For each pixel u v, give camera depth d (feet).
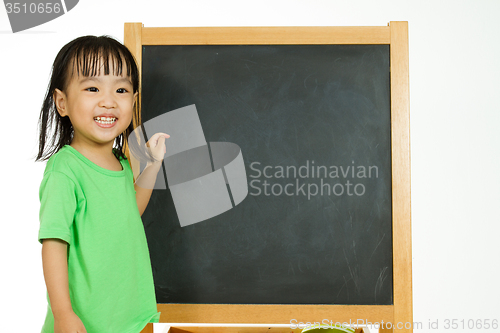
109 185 2.94
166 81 3.58
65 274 2.57
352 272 3.50
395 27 3.53
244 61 3.58
